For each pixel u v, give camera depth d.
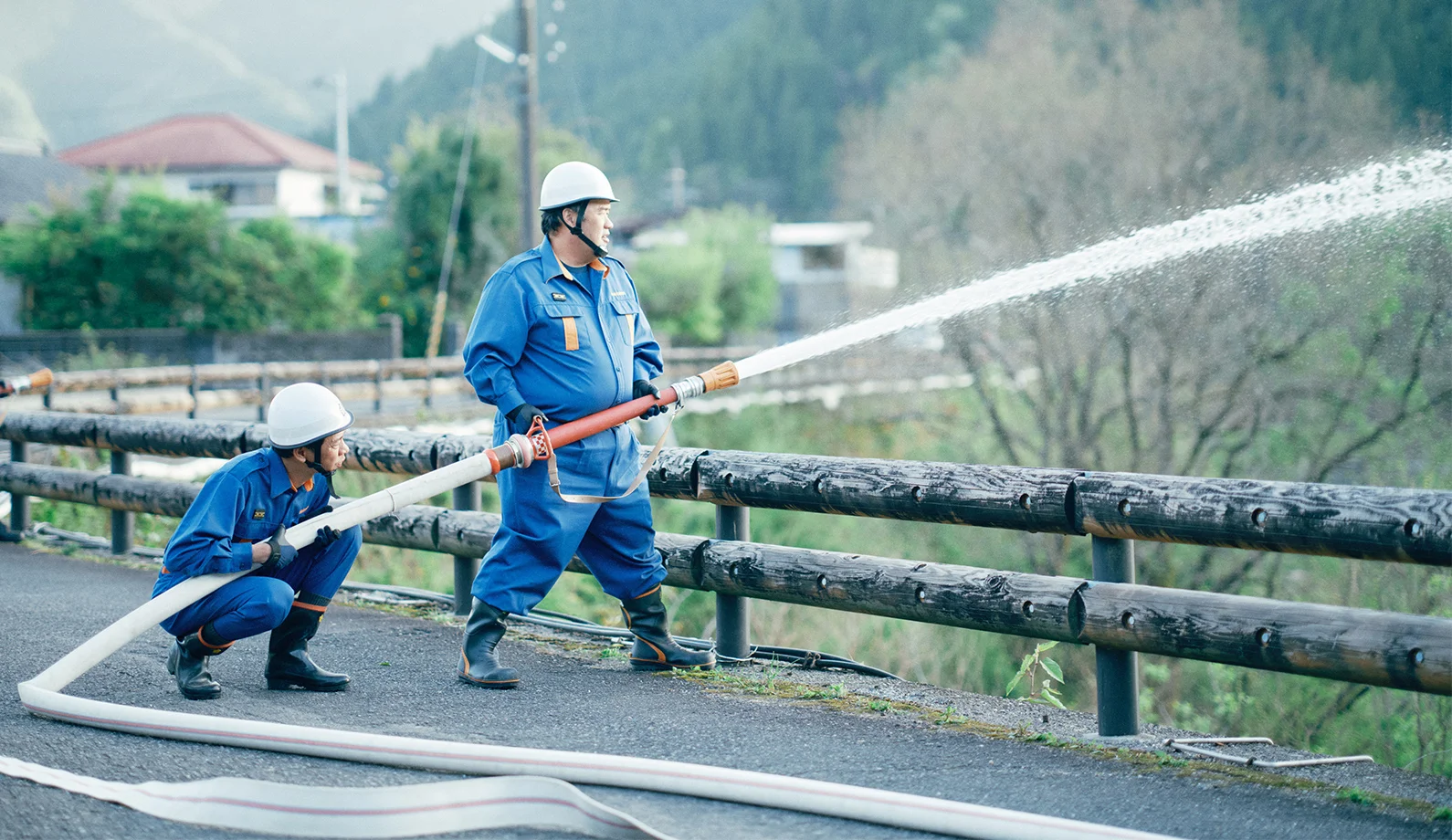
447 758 3.53
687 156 94.31
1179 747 3.89
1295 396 16.27
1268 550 3.58
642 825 2.99
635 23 138.38
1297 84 20.69
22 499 8.48
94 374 18.22
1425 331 14.63
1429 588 11.55
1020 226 23.83
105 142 64.69
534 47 24.86
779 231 46.50
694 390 4.62
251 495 4.25
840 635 14.55
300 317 31.39
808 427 28.73
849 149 37.09
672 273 41.06
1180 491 3.71
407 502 4.30
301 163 60.41
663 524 20.25
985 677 14.70
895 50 85.75
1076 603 3.94
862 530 21.05
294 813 3.10
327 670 4.91
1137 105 22.14
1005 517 4.16
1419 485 14.72
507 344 4.46
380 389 22.73
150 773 3.52
